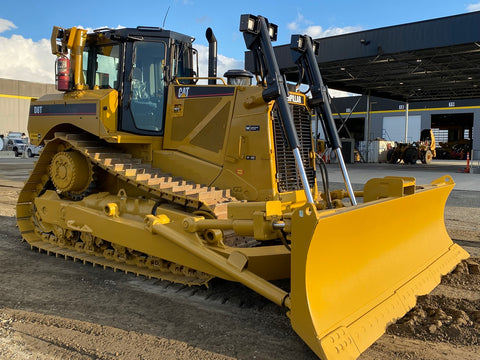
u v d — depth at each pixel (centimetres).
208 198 439
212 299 415
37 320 365
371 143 3014
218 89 488
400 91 3028
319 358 301
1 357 303
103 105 518
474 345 326
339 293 327
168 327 355
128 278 475
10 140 3083
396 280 394
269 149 448
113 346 321
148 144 534
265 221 346
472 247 614
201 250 386
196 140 504
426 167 2480
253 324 362
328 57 1988
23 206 617
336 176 1686
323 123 446
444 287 438
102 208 519
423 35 1703
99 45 561
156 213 480
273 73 397
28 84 4084
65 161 550
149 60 531
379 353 313
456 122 4641
